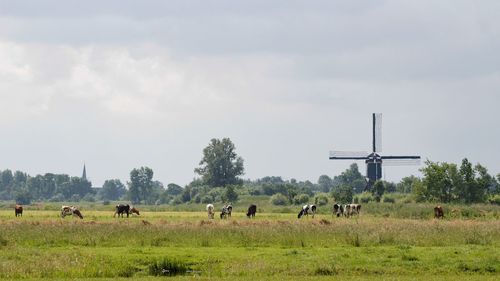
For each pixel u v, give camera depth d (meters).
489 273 71.38
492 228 106.06
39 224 110.12
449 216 174.25
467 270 72.44
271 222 119.12
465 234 98.31
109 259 74.88
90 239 92.81
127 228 103.56
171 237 95.50
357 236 93.19
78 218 158.00
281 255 79.56
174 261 73.56
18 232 97.75
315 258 76.94
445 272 71.50
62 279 65.38
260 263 73.94
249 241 93.44
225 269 72.06
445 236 97.00
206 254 80.50
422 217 173.88
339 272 71.00
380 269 71.94
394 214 181.50
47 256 76.06
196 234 98.00
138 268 73.12
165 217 168.88
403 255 78.06
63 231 100.69
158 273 71.06
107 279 65.44
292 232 99.81
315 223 116.06
